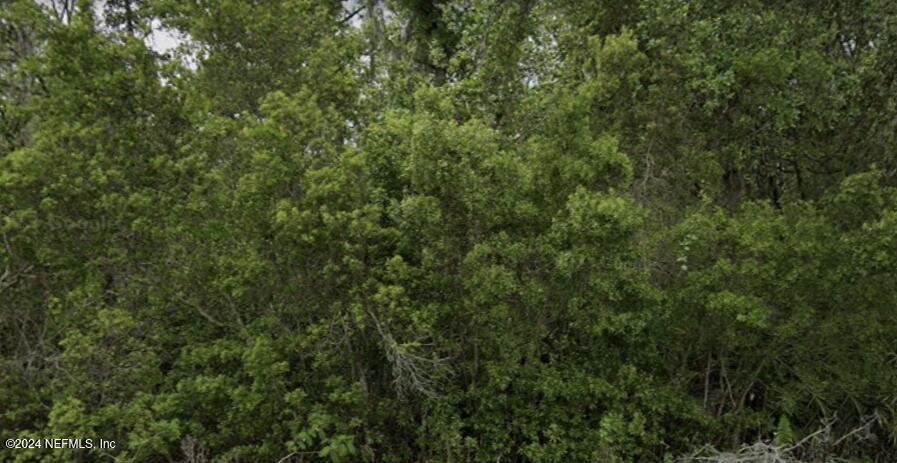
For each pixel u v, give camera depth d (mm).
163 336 5902
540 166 5977
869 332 6219
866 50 8594
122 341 5453
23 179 4938
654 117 7867
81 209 5359
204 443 5660
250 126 5730
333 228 5320
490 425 6012
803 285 6270
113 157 5496
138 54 5531
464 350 6160
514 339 5848
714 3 8211
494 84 7680
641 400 6285
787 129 8469
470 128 5410
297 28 6750
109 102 5461
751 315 5941
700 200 7691
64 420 4809
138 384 5605
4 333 5762
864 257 5867
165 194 5613
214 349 5633
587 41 8219
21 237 5230
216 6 6246
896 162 8539
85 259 5520
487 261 5574
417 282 5648
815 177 8820
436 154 5270
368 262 5715
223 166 5789
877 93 8547
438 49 8680
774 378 7008
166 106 5641
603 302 5918
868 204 6320
